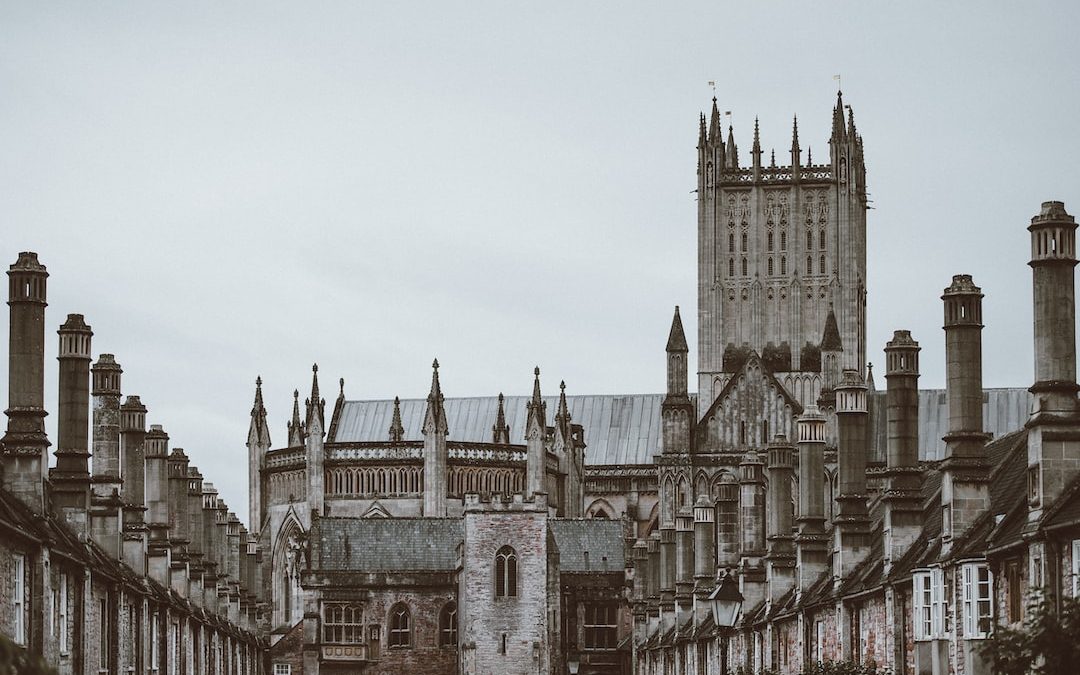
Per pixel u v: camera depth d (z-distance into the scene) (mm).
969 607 88688
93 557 112438
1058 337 82250
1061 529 75688
